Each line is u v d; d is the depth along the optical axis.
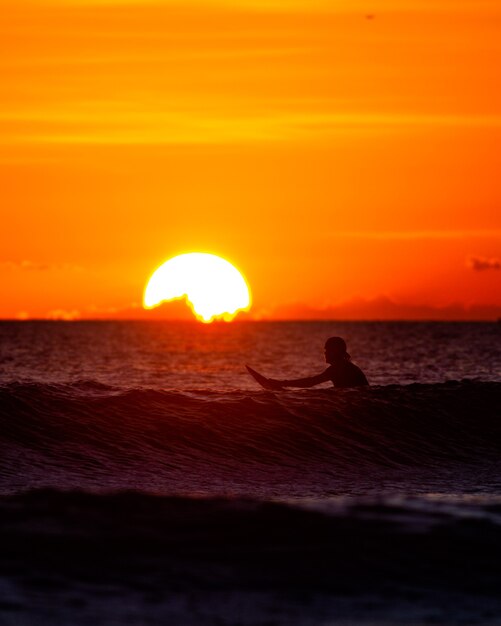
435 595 24.64
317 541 27.77
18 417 57.16
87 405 60.34
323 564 26.23
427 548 27.61
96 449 55.19
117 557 26.02
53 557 25.84
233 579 25.00
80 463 52.88
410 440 62.03
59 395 61.44
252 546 27.22
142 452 55.50
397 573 25.91
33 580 24.34
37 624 21.73
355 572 25.78
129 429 58.31
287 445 58.91
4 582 24.09
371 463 57.81
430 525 29.58
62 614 22.38
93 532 27.69
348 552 27.05
